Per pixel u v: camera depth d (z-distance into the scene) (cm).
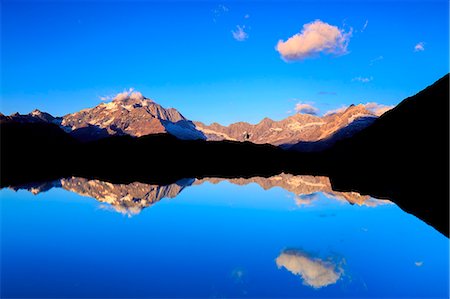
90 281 2920
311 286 2833
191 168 18875
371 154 18388
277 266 3247
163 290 2756
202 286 2823
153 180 12350
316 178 14350
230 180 12962
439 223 4978
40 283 2867
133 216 5691
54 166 17038
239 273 3072
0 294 2680
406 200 7012
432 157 12650
